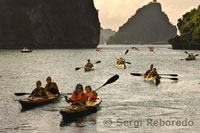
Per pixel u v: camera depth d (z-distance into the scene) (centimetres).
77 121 3033
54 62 11700
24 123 2958
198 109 3503
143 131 2695
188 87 5203
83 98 3278
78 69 8006
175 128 2777
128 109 3519
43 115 3275
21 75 7162
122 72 7956
